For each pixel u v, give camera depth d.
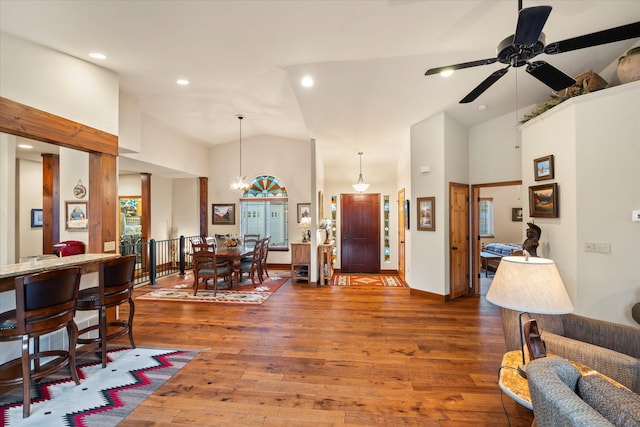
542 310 1.61
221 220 8.20
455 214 5.12
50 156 5.43
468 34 2.87
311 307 4.62
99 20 2.53
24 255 5.89
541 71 2.33
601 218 3.07
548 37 2.99
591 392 1.28
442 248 4.92
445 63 3.45
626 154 2.92
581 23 2.74
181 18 2.52
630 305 2.89
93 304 2.73
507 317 2.37
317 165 6.22
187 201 8.23
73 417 2.10
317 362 2.89
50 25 2.59
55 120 3.07
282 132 7.31
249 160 8.12
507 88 4.15
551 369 1.29
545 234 3.75
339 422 2.07
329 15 2.52
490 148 5.22
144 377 2.62
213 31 2.74
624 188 2.93
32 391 2.39
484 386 2.50
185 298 5.08
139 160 5.72
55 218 5.48
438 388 2.47
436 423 2.06
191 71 3.71
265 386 2.49
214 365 2.83
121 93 4.47
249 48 3.09
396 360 2.93
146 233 7.29
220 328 3.76
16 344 2.63
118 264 2.88
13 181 3.99
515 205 9.04
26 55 2.84
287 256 8.00
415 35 2.87
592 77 3.20
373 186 7.89
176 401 2.29
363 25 2.69
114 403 2.26
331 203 8.00
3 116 2.66
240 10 2.42
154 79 3.97
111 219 3.73
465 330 3.70
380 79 3.82
